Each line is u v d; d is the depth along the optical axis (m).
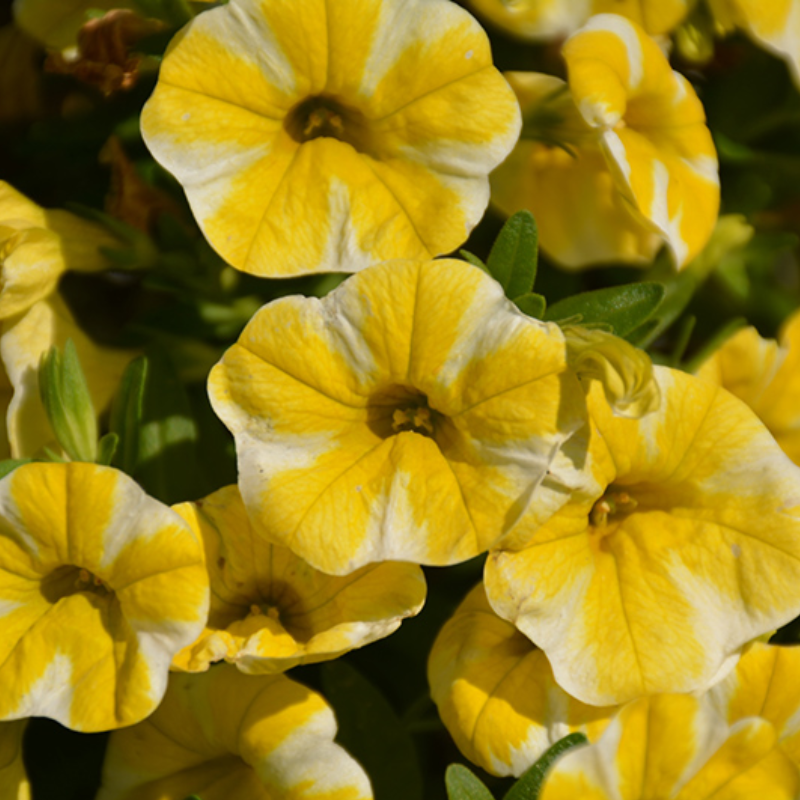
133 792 0.29
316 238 0.28
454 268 0.27
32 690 0.27
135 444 0.29
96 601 0.27
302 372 0.27
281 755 0.28
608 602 0.28
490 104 0.28
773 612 0.28
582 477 0.27
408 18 0.28
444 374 0.27
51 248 0.29
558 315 0.29
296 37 0.28
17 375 0.29
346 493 0.27
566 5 0.29
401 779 0.29
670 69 0.29
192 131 0.28
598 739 0.27
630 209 0.29
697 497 0.28
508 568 0.27
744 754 0.28
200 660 0.27
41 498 0.27
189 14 0.29
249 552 0.28
